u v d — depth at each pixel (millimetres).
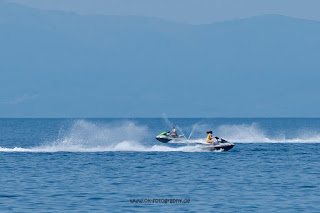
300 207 99875
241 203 103500
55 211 95188
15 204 101000
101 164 167375
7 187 120062
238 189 119562
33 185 123375
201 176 140875
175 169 155750
